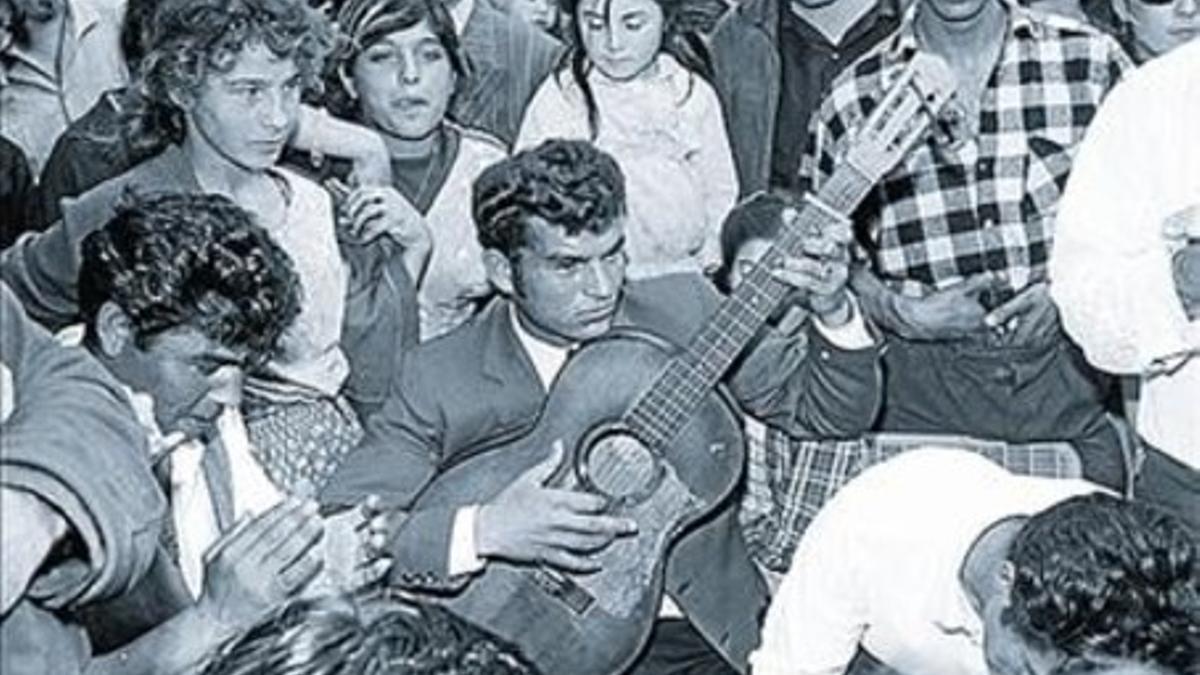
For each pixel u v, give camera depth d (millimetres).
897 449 2992
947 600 2227
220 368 2678
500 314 2891
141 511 2180
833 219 2924
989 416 2984
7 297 2229
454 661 1349
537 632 2875
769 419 2943
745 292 2910
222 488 2693
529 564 2867
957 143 2945
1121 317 2646
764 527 2965
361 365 2877
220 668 1356
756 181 2943
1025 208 2957
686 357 2898
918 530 2271
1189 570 1987
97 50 2840
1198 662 1971
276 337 2727
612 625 2891
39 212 2814
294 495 2811
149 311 2641
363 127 2891
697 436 2900
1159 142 2639
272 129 2861
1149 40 2961
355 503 2852
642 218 2902
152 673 2482
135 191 2840
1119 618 1953
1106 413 3000
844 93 2947
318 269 2873
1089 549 1980
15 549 2100
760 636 2959
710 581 2932
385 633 1354
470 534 2850
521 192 2857
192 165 2857
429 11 2898
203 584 2568
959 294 2969
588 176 2869
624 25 2910
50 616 2270
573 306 2873
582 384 2885
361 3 2879
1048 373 2982
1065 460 3027
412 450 2877
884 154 2922
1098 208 2674
